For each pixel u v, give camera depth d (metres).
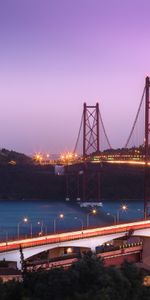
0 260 113.44
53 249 133.88
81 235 138.25
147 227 160.12
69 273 68.56
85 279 68.94
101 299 62.72
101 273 69.56
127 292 68.69
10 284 70.50
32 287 68.94
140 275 73.50
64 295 66.69
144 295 69.69
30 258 124.75
